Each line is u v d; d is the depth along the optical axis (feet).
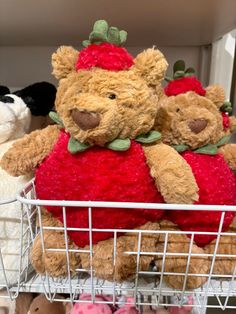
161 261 1.33
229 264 1.35
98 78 1.12
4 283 1.46
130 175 1.20
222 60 3.11
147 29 2.43
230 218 1.34
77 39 2.78
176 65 1.65
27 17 2.01
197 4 1.77
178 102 1.41
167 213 1.35
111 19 2.09
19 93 2.07
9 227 1.45
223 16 2.02
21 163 1.33
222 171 1.41
